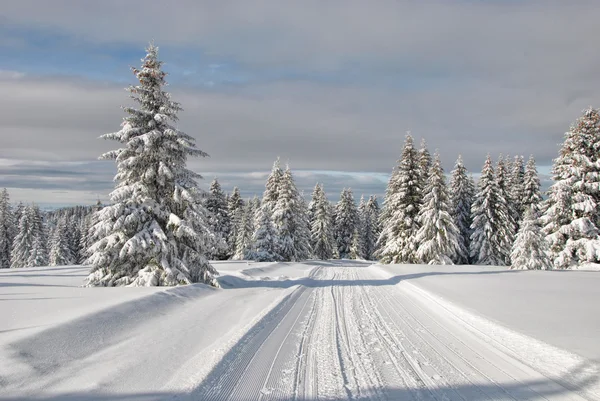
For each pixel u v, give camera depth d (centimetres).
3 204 5278
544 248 2336
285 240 3953
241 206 5228
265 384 494
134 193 1369
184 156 1514
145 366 535
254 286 1590
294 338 716
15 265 5009
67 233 6262
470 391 477
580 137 2602
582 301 1073
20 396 412
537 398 455
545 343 641
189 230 1370
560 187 2612
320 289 1446
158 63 1451
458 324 838
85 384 459
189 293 1122
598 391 468
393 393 470
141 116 1423
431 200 3033
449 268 2470
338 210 6053
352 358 604
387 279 1834
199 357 588
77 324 655
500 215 3403
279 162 4609
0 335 575
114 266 1371
